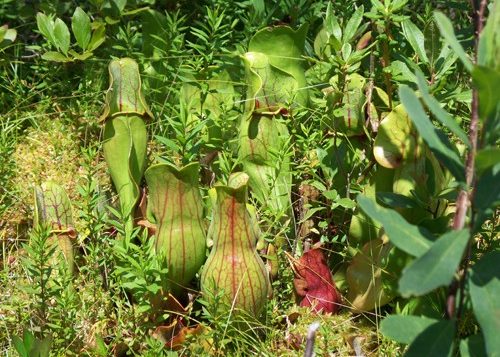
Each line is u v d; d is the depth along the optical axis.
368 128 1.39
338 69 1.39
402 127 1.31
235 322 1.30
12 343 1.29
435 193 1.31
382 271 1.30
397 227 1.03
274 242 1.39
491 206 1.04
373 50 1.49
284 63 1.48
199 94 1.51
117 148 1.40
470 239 1.09
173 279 1.33
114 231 1.41
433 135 1.05
